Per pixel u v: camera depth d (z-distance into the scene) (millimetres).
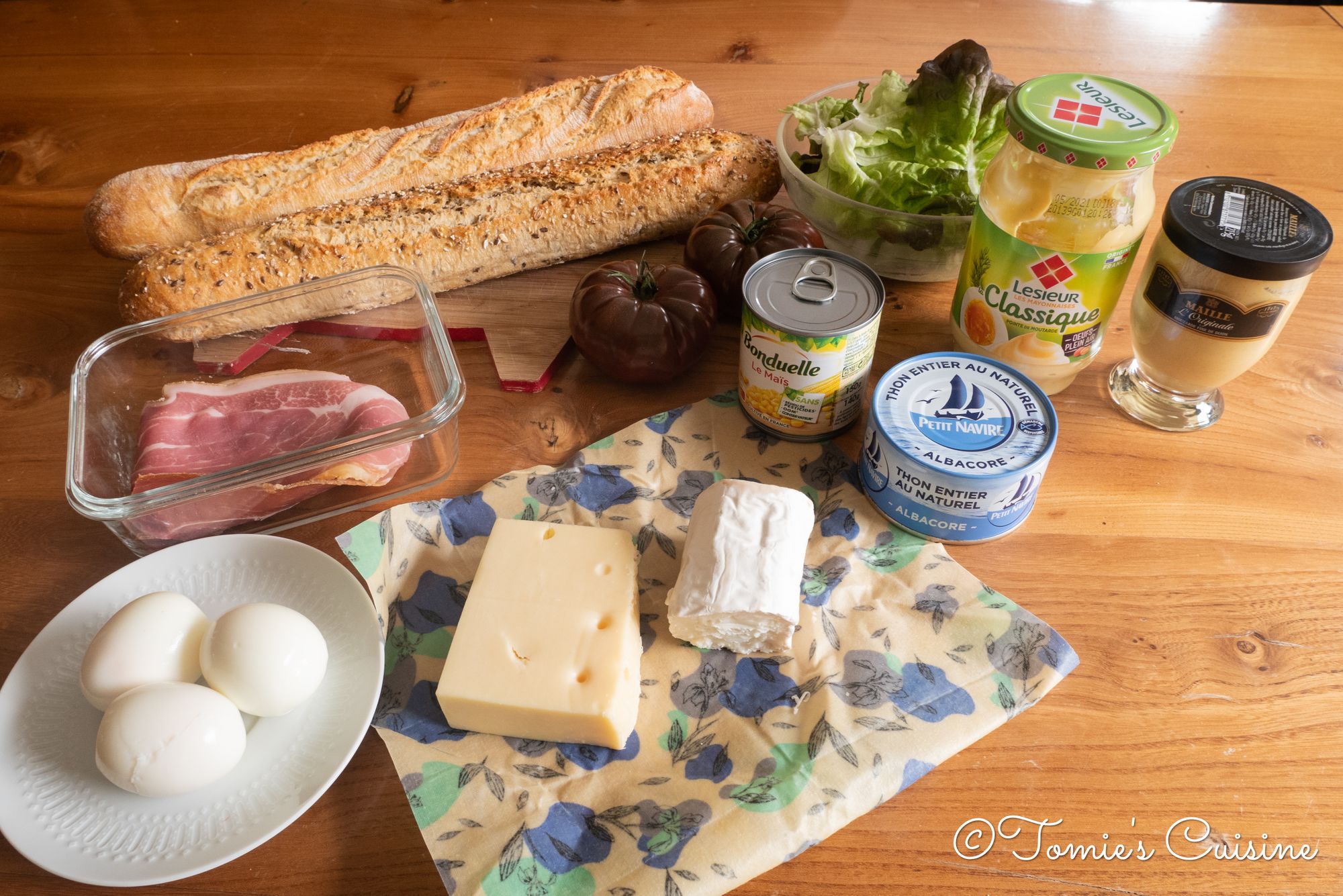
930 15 1584
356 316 1059
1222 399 1001
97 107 1428
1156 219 1181
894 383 883
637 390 1036
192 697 665
